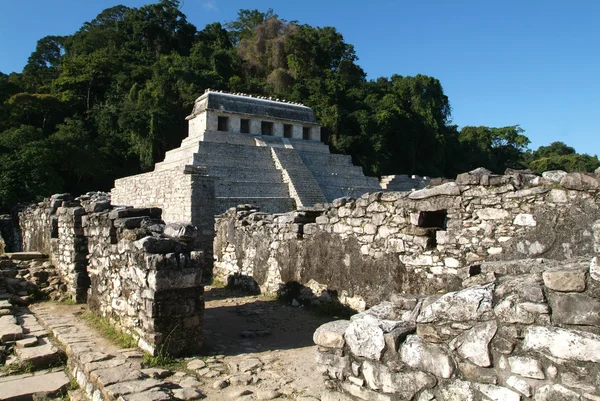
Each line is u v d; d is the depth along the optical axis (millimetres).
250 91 63562
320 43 77750
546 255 5984
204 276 14078
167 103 50469
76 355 5766
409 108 64812
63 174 40188
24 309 8938
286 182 34344
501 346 2828
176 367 5719
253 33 82000
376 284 8078
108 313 7566
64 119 51375
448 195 7039
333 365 3736
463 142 70125
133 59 68312
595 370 2479
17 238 20312
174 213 24266
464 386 2957
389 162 60344
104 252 7875
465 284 3754
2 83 51094
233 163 34469
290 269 10305
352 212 8742
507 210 6418
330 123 56250
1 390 5168
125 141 50625
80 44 71812
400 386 3252
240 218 12438
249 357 6137
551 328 2646
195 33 82125
